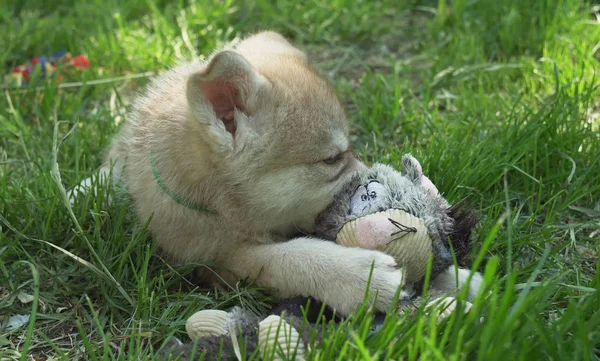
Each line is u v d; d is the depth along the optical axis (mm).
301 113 2986
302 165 2986
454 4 5902
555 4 5559
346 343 2252
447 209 2900
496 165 3680
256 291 2951
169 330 2811
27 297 3107
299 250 2865
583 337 2209
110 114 4676
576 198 3541
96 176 3502
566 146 3904
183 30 5656
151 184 3203
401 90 4977
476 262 2287
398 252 2701
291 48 3645
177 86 3361
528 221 3340
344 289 2713
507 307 2277
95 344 2609
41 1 6594
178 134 3098
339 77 5363
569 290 2852
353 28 5980
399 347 2338
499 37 5492
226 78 2898
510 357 2217
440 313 2416
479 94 4605
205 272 3227
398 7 6395
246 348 2461
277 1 6379
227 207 3062
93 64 5410
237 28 5934
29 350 2809
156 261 3295
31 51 5746
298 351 2393
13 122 4566
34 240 3316
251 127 2963
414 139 4297
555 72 4188
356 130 4551
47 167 3883
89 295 3123
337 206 2959
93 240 3322
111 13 6074
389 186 2850
